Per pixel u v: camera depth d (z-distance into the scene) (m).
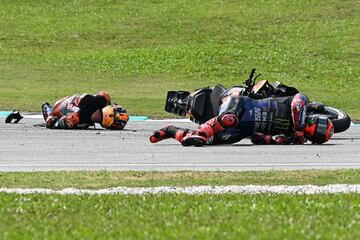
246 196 36.53
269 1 175.38
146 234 27.47
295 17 163.62
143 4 176.50
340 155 52.31
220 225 28.78
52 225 29.41
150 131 66.25
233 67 127.75
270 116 55.22
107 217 31.05
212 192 38.84
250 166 47.44
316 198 35.59
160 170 46.03
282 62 131.38
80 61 133.00
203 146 55.91
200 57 133.88
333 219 30.14
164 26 159.62
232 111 54.44
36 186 40.84
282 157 50.91
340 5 170.88
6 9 172.75
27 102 91.38
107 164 48.50
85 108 66.31
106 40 151.50
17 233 27.80
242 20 162.12
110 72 124.38
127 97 98.50
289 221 29.44
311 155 51.94
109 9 173.25
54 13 170.75
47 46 147.00
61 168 47.16
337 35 150.38
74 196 36.78
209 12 168.38
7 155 52.25
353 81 118.94
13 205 33.81
